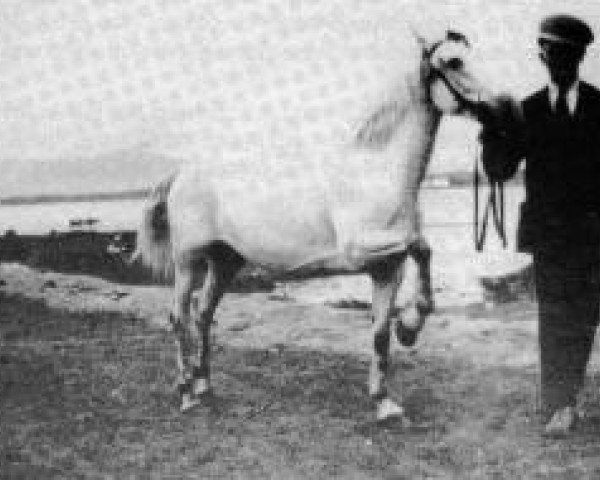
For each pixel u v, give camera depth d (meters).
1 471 5.49
